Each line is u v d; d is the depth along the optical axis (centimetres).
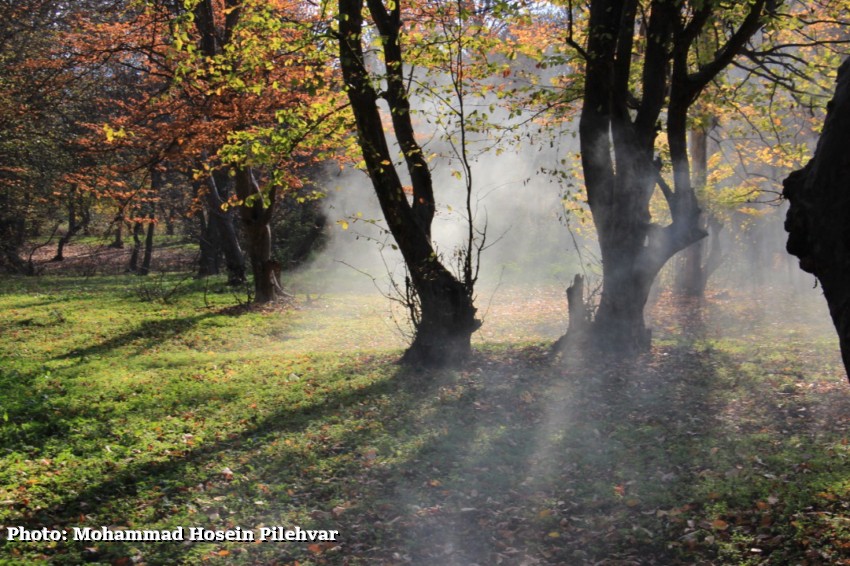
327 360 1335
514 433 878
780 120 1498
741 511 629
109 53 2000
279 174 1207
